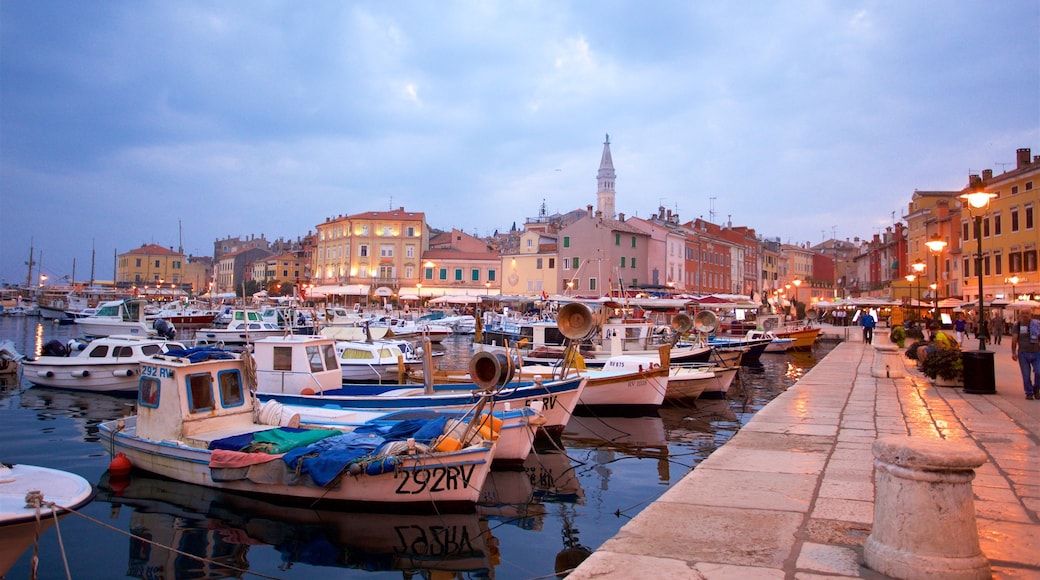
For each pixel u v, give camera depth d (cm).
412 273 10612
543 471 1464
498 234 13425
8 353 2931
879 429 1217
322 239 11562
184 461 1249
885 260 9375
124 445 1359
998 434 1148
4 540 673
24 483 770
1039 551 584
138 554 990
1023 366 1598
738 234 10919
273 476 1140
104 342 2580
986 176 5719
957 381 1884
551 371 2197
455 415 1458
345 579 915
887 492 539
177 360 1352
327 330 3706
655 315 5550
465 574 927
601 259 7956
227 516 1139
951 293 6231
